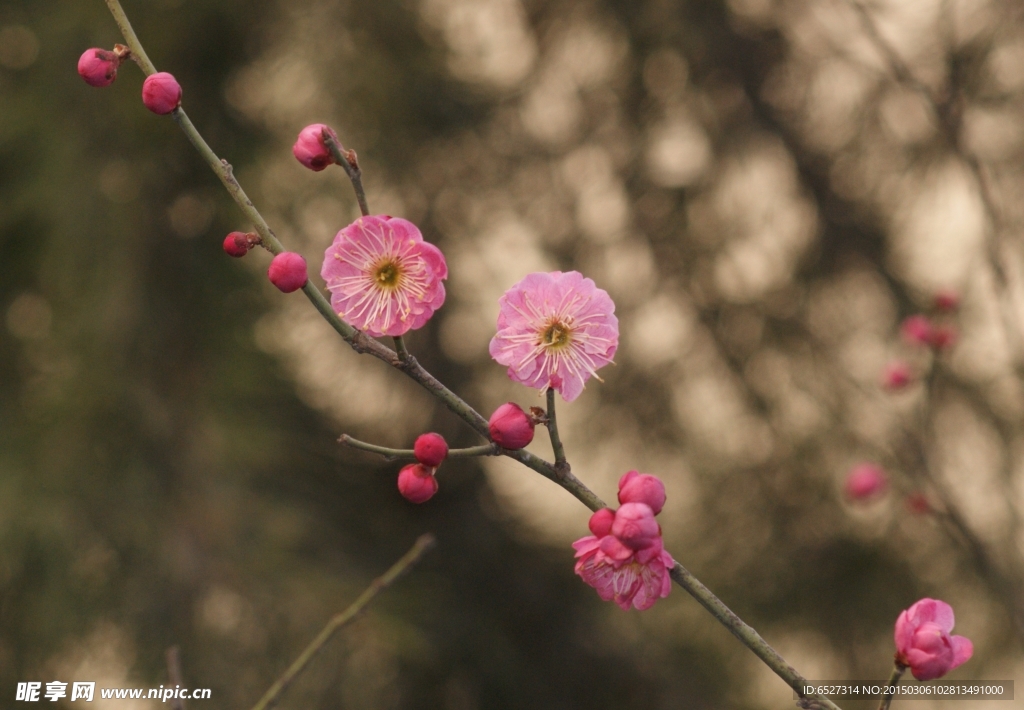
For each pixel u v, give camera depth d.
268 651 4.66
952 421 5.07
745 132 6.23
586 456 6.32
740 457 6.14
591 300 1.16
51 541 4.73
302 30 5.35
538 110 6.68
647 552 1.05
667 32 6.09
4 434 5.00
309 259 5.39
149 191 5.16
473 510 6.22
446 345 6.14
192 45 5.30
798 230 6.38
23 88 5.26
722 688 5.88
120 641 4.70
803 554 5.88
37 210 5.02
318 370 5.91
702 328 6.30
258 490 5.21
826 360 6.00
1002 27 4.91
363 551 5.48
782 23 6.20
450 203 6.13
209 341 5.26
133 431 4.95
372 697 4.71
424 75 5.79
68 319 4.97
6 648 4.73
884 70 5.51
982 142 5.08
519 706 5.46
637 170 6.34
